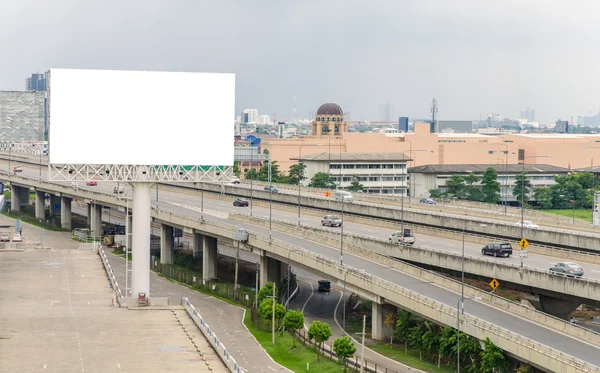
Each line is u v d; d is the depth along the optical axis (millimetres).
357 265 172250
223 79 164875
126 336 137750
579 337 121125
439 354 134625
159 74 162375
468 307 138375
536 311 130875
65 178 160500
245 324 170000
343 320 167625
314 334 145000
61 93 158250
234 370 114625
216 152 165375
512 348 118250
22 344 130875
